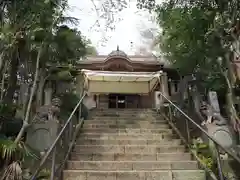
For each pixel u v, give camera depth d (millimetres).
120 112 9000
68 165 4590
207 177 4219
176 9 6977
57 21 6312
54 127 5613
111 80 10875
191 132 6434
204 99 7641
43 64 6488
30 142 5414
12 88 6688
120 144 5773
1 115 5535
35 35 5777
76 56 7512
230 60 6230
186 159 5070
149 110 9422
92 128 6832
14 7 5402
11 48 5664
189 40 6883
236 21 5738
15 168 3904
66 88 7953
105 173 4188
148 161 4766
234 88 6625
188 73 8406
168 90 10445
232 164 4887
